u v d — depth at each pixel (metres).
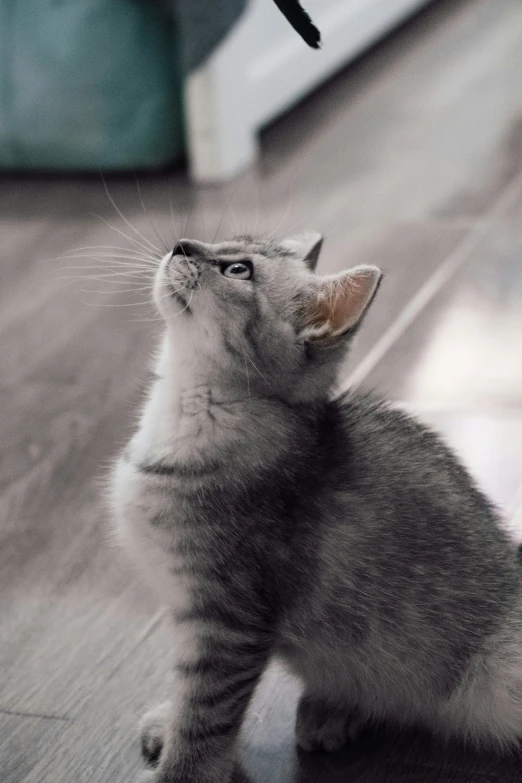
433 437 1.06
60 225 1.66
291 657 1.03
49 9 1.73
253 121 1.86
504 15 2.50
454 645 1.01
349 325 1.01
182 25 1.72
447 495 1.02
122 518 1.02
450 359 1.34
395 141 1.90
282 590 1.00
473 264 1.49
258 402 1.02
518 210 1.61
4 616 1.11
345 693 1.03
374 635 1.01
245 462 1.00
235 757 1.01
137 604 1.12
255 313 1.02
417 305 1.42
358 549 1.00
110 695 1.05
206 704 0.99
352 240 1.55
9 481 1.24
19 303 1.48
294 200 1.69
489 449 1.23
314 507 1.00
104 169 1.83
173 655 1.02
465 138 1.89
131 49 1.75
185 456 1.01
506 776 1.00
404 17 2.50
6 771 1.00
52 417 1.31
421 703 1.02
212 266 1.03
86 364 1.38
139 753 1.01
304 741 1.02
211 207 1.68
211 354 1.02
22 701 1.05
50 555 1.16
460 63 2.23
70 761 1.01
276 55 1.93
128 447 1.04
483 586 1.02
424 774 1.00
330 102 2.10
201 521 1.00
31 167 1.86
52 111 1.78
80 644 1.09
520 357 1.34
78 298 1.48
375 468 1.02
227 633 0.99
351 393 1.09
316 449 1.01
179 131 1.84
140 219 1.66
